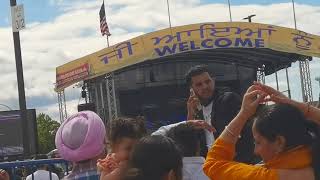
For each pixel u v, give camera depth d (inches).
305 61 705.0
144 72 732.7
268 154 104.5
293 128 102.4
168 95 736.3
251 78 768.3
